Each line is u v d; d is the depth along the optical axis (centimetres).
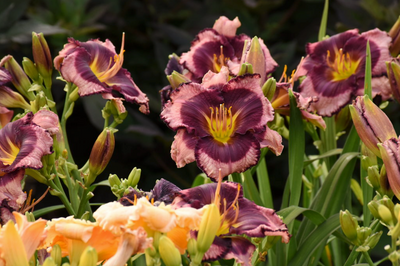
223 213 141
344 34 166
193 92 148
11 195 143
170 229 132
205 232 134
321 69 166
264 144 148
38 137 145
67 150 158
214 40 166
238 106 148
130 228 133
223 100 148
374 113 145
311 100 156
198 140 146
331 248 168
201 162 145
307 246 153
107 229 132
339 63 165
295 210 151
